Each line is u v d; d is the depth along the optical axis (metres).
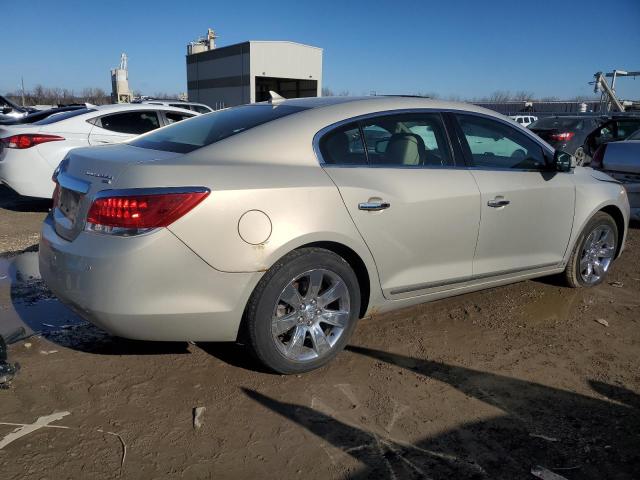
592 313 4.24
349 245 3.14
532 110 34.59
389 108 3.54
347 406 2.91
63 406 2.84
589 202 4.46
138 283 2.65
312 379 3.17
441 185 3.53
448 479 2.38
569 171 4.21
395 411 2.87
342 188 3.11
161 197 2.66
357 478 2.37
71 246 2.82
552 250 4.31
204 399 2.94
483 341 3.72
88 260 2.70
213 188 2.75
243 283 2.84
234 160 2.96
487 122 3.98
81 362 3.31
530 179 4.04
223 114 3.71
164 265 2.67
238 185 2.81
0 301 4.29
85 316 2.84
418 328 3.91
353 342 3.67
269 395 2.99
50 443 2.54
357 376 3.22
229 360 3.37
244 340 3.03
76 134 7.41
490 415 2.85
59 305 4.23
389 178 3.34
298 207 2.95
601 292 4.71
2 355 3.04
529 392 3.09
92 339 3.64
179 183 2.70
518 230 3.98
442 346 3.63
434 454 2.54
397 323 3.99
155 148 3.25
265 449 2.55
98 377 3.14
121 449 2.52
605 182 4.70
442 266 3.63
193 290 2.75
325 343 3.23
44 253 3.06
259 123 3.25
